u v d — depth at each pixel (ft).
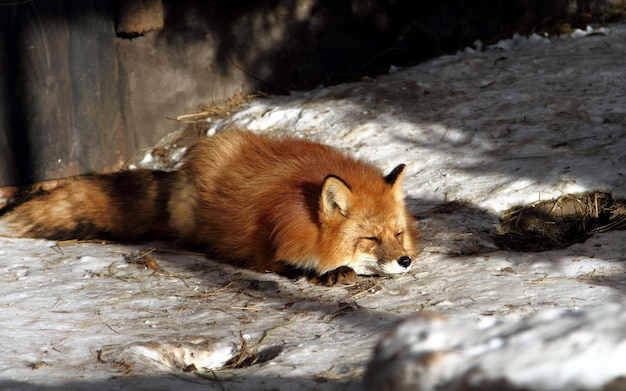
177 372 22.43
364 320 26.84
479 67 54.70
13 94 47.52
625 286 27.76
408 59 59.52
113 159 52.39
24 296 30.55
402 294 29.50
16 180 48.37
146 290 31.48
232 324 27.25
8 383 21.03
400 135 47.34
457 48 60.13
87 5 49.80
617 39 56.90
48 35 48.44
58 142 49.70
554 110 46.55
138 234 39.60
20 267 34.78
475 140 45.16
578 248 32.73
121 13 50.55
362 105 51.57
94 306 29.40
